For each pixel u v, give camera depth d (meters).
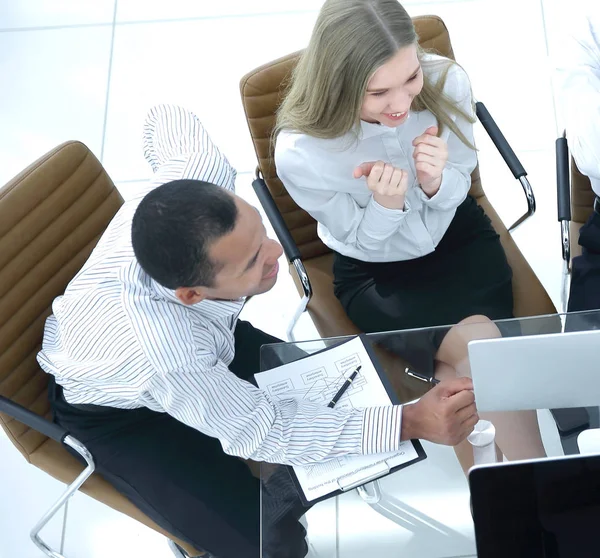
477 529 1.12
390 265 1.94
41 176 1.66
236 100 2.95
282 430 1.43
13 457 2.40
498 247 1.93
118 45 3.13
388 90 1.56
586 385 1.35
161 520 1.73
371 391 1.49
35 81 3.09
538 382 1.36
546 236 2.57
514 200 2.66
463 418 1.38
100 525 2.25
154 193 1.30
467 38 2.98
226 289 1.38
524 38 2.95
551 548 1.11
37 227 1.68
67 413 1.77
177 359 1.42
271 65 1.78
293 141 1.72
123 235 1.54
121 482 1.75
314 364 1.54
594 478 1.07
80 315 1.53
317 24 1.54
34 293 1.72
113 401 1.70
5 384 1.70
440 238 1.91
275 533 1.37
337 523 1.37
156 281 1.35
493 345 1.32
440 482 1.38
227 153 2.85
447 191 1.79
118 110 2.99
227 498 1.72
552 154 2.72
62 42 3.17
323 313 1.97
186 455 1.74
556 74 1.83
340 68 1.52
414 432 1.40
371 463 1.41
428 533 1.33
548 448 1.37
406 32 1.50
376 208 1.72
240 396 1.46
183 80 3.02
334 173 1.75
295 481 1.42
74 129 2.97
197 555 1.82
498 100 2.84
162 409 1.65
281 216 1.87
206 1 3.19
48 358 1.68
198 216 1.26
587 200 1.98
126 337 1.45
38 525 1.88
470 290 1.88
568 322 1.52
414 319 1.87
